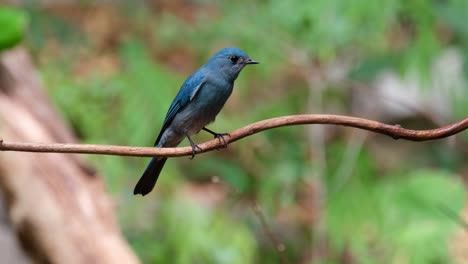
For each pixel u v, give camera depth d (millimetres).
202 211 11953
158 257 11602
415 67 12367
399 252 11523
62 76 12484
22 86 9742
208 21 13094
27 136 9125
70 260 8641
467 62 12602
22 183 8656
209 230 11742
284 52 12609
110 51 14719
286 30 12539
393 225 11828
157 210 12094
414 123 15836
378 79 15453
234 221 12039
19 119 9234
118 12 15703
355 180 12227
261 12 12703
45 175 8828
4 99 9312
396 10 12250
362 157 12383
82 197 9062
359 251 11758
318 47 12117
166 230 11828
